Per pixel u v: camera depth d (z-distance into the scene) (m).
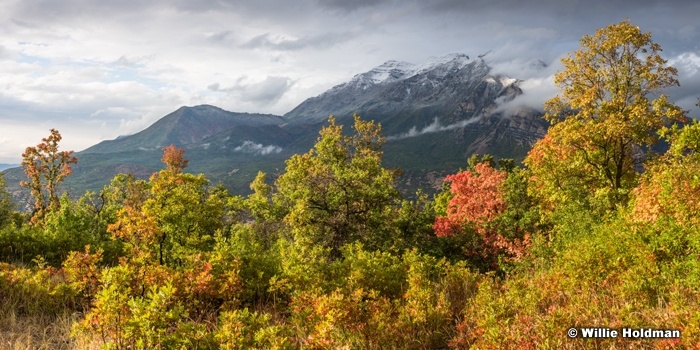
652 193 9.83
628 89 21.39
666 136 12.10
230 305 9.40
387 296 11.34
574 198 22.02
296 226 23.52
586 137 20.94
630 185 21.44
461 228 28.12
